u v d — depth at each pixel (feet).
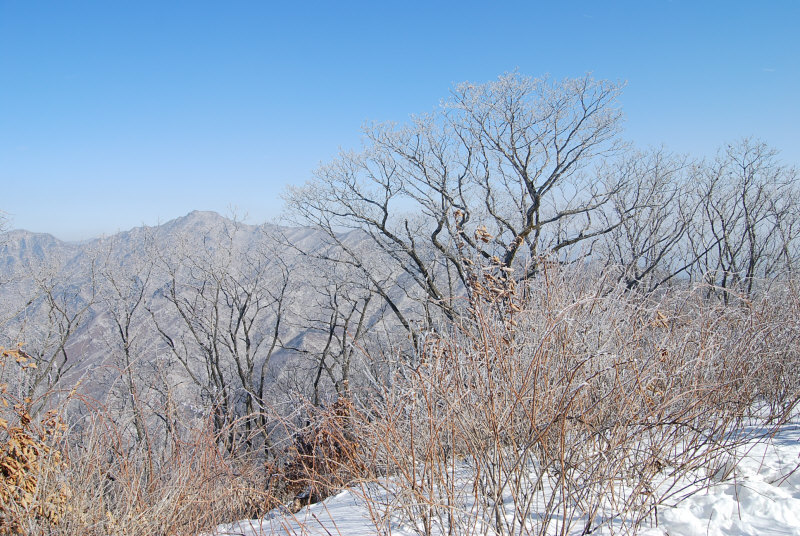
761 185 73.51
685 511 9.58
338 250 64.85
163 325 68.13
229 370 69.21
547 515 9.32
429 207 62.80
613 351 11.76
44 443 13.67
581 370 11.60
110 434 14.56
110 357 57.88
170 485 14.35
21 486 12.74
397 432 12.26
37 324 57.82
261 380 61.26
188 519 13.88
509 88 60.59
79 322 61.41
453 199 62.59
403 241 61.31
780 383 15.30
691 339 13.38
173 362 60.59
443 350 12.05
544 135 61.36
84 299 63.31
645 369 11.61
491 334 11.86
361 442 13.89
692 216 68.69
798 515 9.09
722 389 12.61
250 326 66.59
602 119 59.16
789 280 18.26
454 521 10.40
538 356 10.69
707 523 9.23
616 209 63.87
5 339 53.98
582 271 15.49
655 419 11.27
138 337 63.21
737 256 70.85
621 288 13.96
